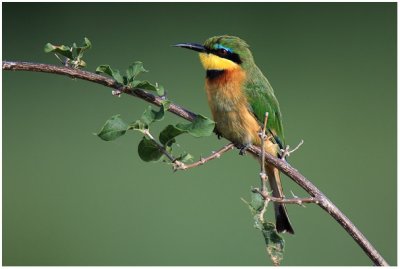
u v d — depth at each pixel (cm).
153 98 641
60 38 1445
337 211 612
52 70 618
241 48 840
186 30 1431
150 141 557
